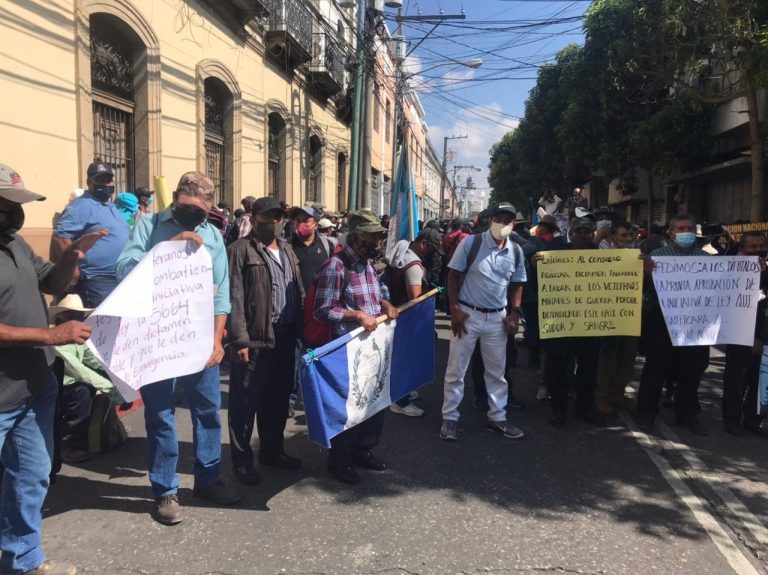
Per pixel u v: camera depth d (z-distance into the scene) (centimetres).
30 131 626
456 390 478
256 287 372
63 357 404
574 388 545
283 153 1477
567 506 371
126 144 851
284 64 1421
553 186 2383
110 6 752
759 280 490
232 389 381
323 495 377
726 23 734
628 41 1009
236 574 289
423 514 355
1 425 254
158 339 316
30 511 272
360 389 391
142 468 411
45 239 642
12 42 599
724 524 355
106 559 299
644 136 1324
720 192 1403
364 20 1349
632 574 298
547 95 2288
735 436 506
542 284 500
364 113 1336
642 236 1127
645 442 488
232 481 395
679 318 489
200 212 330
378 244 397
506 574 294
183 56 945
